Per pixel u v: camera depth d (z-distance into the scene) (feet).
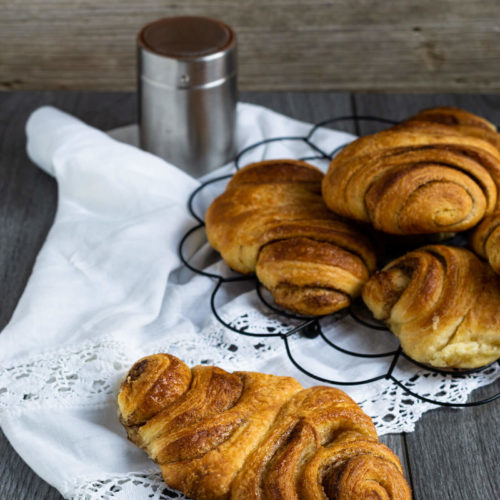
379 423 2.20
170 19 2.76
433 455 2.16
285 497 2.00
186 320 2.38
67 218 2.59
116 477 2.11
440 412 2.23
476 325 2.23
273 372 2.29
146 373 2.14
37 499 2.11
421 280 2.27
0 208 2.67
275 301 2.38
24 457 2.14
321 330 2.36
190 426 2.09
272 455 2.06
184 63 2.63
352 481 2.01
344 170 2.37
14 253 2.55
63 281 2.42
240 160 2.81
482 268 2.29
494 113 3.00
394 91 3.38
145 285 2.42
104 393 2.23
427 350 2.24
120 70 3.37
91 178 2.62
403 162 2.34
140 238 2.50
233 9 3.25
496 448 2.17
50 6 3.25
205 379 2.15
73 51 3.33
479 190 2.32
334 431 2.11
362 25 3.27
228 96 2.72
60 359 2.27
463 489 2.12
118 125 2.98
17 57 3.34
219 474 2.04
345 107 3.04
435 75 3.35
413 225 2.32
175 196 2.62
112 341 2.29
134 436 2.13
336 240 2.37
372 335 2.35
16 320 2.33
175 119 2.70
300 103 3.06
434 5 3.23
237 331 2.33
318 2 3.23
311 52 3.32
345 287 2.34
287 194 2.48
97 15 3.27
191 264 2.52
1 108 3.00
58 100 3.05
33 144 2.74
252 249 2.40
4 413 2.20
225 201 2.48
